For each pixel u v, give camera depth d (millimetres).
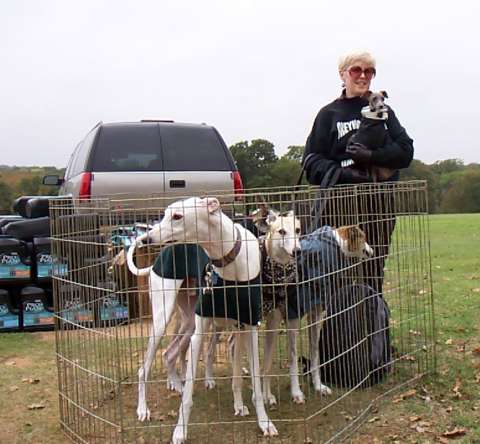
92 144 7523
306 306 4230
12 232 7215
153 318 4207
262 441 3865
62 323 4484
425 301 6191
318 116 5359
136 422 4223
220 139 7938
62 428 4223
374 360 4703
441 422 4039
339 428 3979
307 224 4477
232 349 4762
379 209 4785
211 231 3857
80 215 4195
